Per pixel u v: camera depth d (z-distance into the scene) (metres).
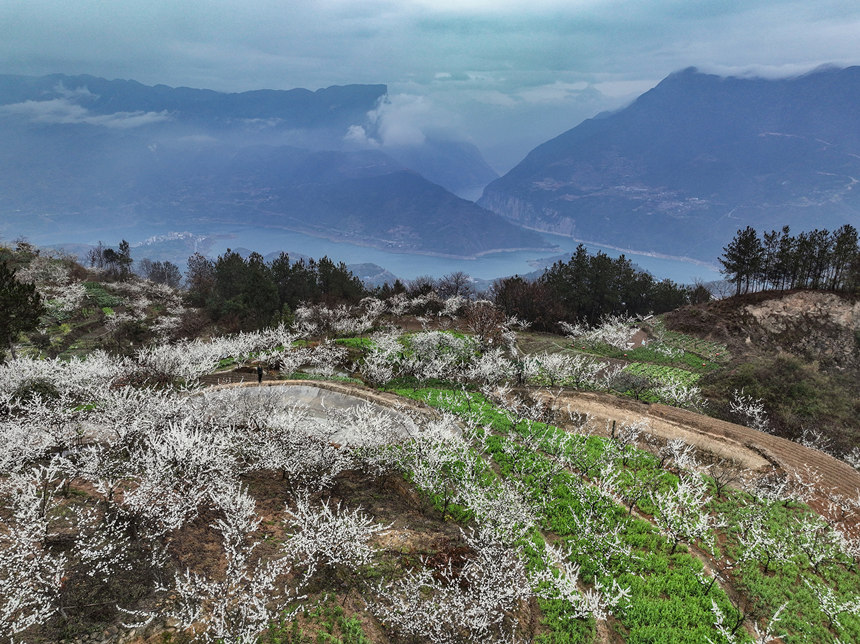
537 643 13.89
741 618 15.11
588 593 15.66
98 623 11.34
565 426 32.09
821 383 42.50
